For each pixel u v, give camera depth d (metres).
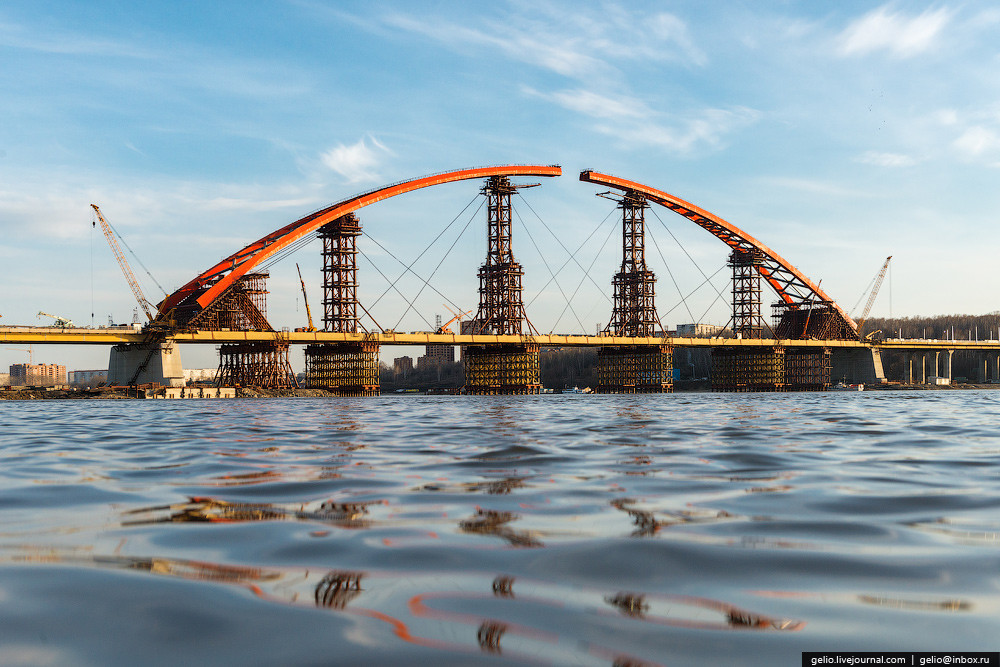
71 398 178.88
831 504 15.16
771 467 22.25
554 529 12.58
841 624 7.71
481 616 8.02
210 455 28.00
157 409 103.31
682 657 6.88
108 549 11.19
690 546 11.17
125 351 189.00
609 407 95.50
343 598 8.65
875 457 25.28
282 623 7.79
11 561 10.43
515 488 17.81
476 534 12.17
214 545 11.43
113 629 7.62
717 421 53.38
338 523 13.27
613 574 9.63
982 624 7.68
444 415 70.50
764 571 9.76
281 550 11.05
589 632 7.53
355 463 24.28
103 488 18.41
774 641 7.26
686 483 18.59
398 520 13.54
